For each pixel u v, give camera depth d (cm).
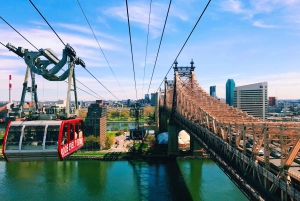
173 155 7862
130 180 5803
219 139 3145
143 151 8406
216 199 4719
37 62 2581
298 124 2131
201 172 6431
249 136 2409
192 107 4884
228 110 4159
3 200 4650
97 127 10150
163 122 12588
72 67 2578
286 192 1652
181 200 4697
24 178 5916
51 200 4678
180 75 7569
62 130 2147
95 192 5072
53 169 6725
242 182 2348
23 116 2505
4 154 2031
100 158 7794
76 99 2819
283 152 1777
